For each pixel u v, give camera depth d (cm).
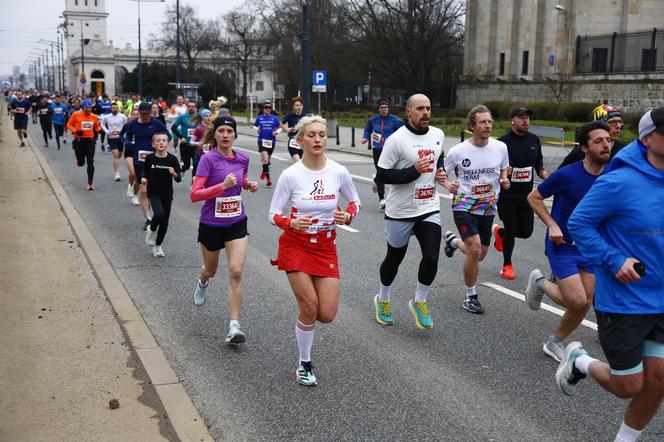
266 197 1399
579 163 515
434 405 451
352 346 560
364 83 7125
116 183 1551
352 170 1936
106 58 12106
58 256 830
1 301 645
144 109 1152
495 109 4519
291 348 553
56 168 1827
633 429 359
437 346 562
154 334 582
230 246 572
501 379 495
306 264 472
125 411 429
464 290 732
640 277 342
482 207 652
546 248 532
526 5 4853
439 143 579
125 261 837
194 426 413
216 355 537
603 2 4375
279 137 3419
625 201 348
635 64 4044
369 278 773
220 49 8956
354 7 5759
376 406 449
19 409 427
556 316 645
